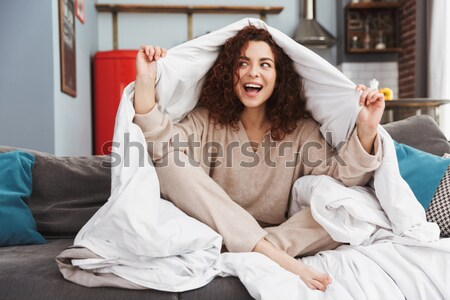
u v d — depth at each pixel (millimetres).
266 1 6449
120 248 1442
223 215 1622
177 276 1405
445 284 1407
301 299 1363
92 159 2070
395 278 1435
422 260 1479
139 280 1403
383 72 6527
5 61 3551
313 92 1894
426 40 5547
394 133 2236
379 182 1694
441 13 5250
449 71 5234
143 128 1694
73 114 4363
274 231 1691
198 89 1927
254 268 1433
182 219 1531
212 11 6234
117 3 6211
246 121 1938
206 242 1494
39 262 1537
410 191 1680
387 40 6559
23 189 1888
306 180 1829
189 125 1892
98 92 5441
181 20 6289
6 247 1775
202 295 1397
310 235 1667
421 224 1625
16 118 3559
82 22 4926
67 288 1390
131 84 1738
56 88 3650
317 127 1936
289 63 1898
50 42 3561
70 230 1929
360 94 1721
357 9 6480
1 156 1928
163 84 1738
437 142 2234
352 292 1404
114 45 6195
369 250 1527
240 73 1842
